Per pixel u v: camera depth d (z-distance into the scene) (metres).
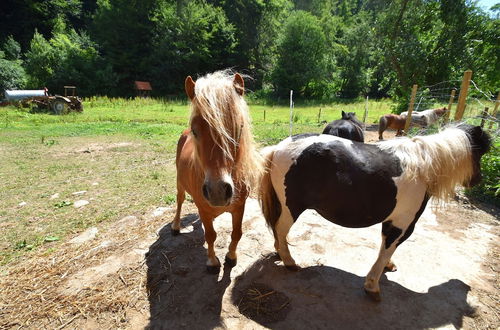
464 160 2.51
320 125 13.35
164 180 5.92
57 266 3.09
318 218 4.07
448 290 2.75
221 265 3.08
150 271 3.00
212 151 1.99
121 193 5.22
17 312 2.49
